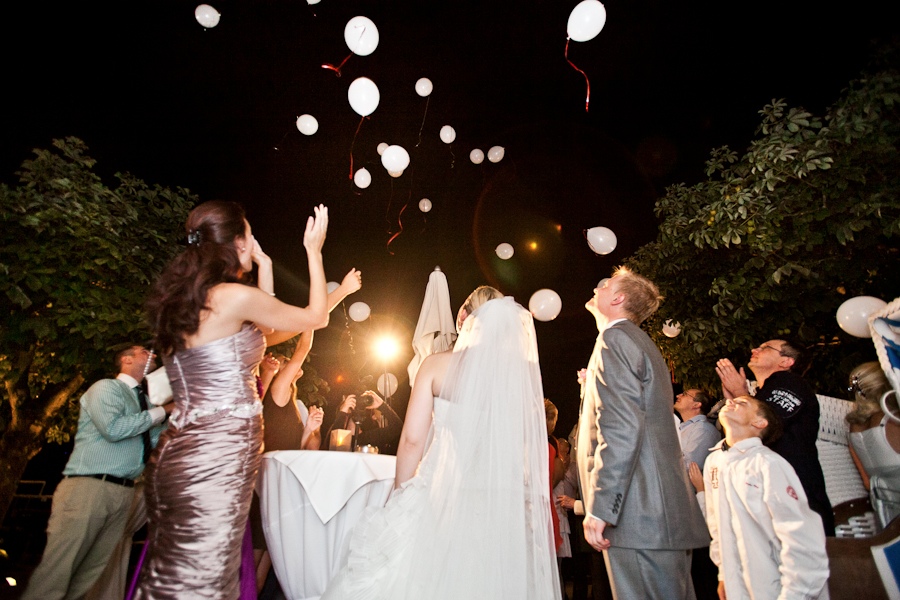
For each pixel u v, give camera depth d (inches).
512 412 89.1
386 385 280.5
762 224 175.9
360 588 84.4
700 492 146.6
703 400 179.0
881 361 112.7
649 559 91.3
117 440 137.8
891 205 153.9
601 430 96.4
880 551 96.0
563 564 256.5
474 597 79.1
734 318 184.7
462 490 85.0
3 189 173.2
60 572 132.7
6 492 221.0
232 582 83.5
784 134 178.9
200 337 86.4
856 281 176.1
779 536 94.7
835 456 135.9
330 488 107.0
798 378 130.8
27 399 229.3
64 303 170.7
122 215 200.7
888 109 169.8
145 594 79.4
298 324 93.7
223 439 84.3
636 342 100.3
